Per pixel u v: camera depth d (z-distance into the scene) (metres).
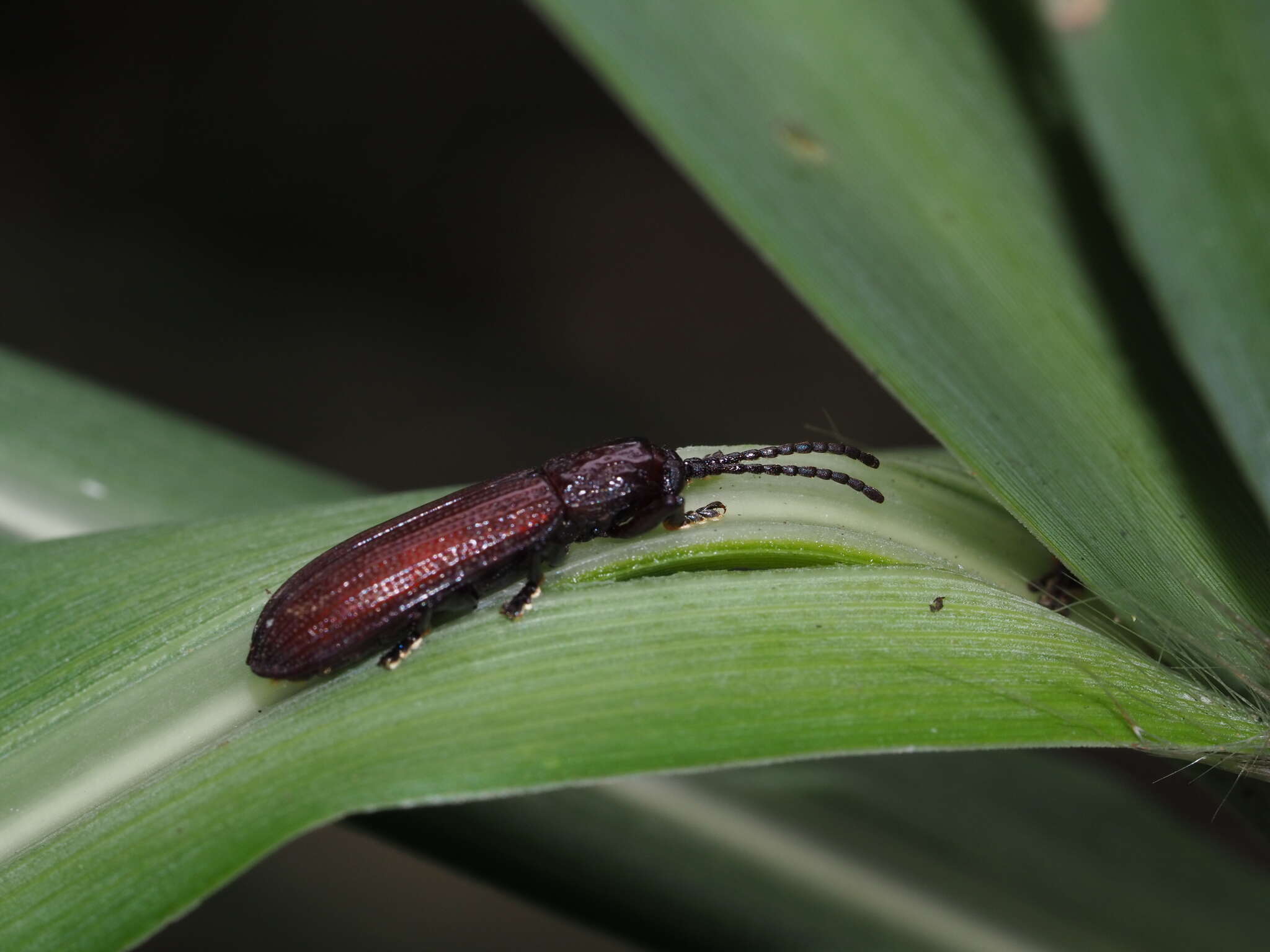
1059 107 0.08
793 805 0.10
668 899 0.09
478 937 0.15
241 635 0.09
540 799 0.09
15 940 0.08
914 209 0.08
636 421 0.19
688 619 0.09
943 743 0.08
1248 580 0.09
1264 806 0.09
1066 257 0.09
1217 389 0.08
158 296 0.19
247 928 0.15
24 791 0.09
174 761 0.09
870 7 0.08
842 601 0.09
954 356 0.09
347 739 0.09
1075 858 0.10
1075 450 0.09
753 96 0.08
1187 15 0.08
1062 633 0.09
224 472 0.10
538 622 0.09
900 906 0.09
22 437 0.10
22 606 0.09
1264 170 0.08
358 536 0.09
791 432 0.19
